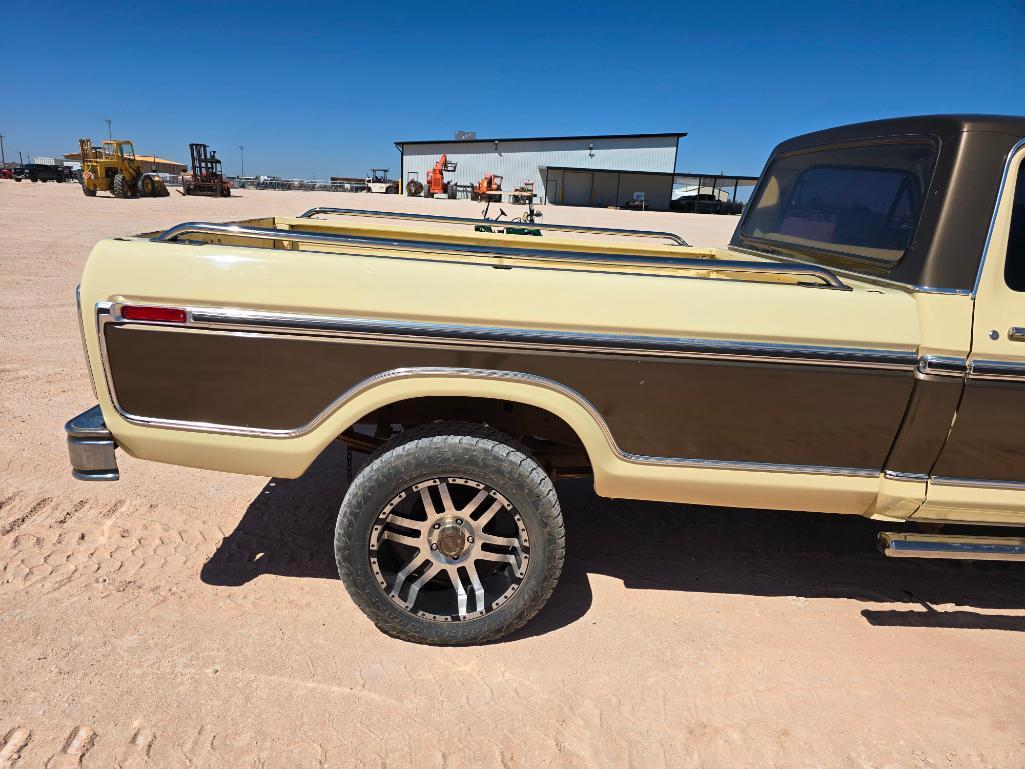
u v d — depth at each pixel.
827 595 3.47
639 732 2.55
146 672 2.67
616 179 61.75
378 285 2.53
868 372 2.61
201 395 2.61
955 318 2.60
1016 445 2.71
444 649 2.90
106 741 2.36
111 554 3.42
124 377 2.59
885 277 2.88
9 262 11.63
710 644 3.04
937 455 2.72
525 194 49.88
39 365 6.30
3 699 2.50
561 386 2.62
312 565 3.44
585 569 3.58
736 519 4.16
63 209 22.86
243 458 2.68
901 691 2.83
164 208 25.67
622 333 2.58
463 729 2.51
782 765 2.45
